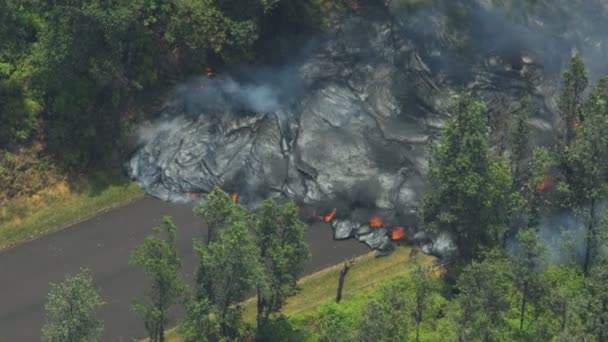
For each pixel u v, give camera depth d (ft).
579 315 577.02
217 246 530.27
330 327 579.48
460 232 630.74
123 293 634.43
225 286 540.11
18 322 618.44
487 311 554.05
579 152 624.59
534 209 637.30
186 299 551.18
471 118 595.88
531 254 583.58
